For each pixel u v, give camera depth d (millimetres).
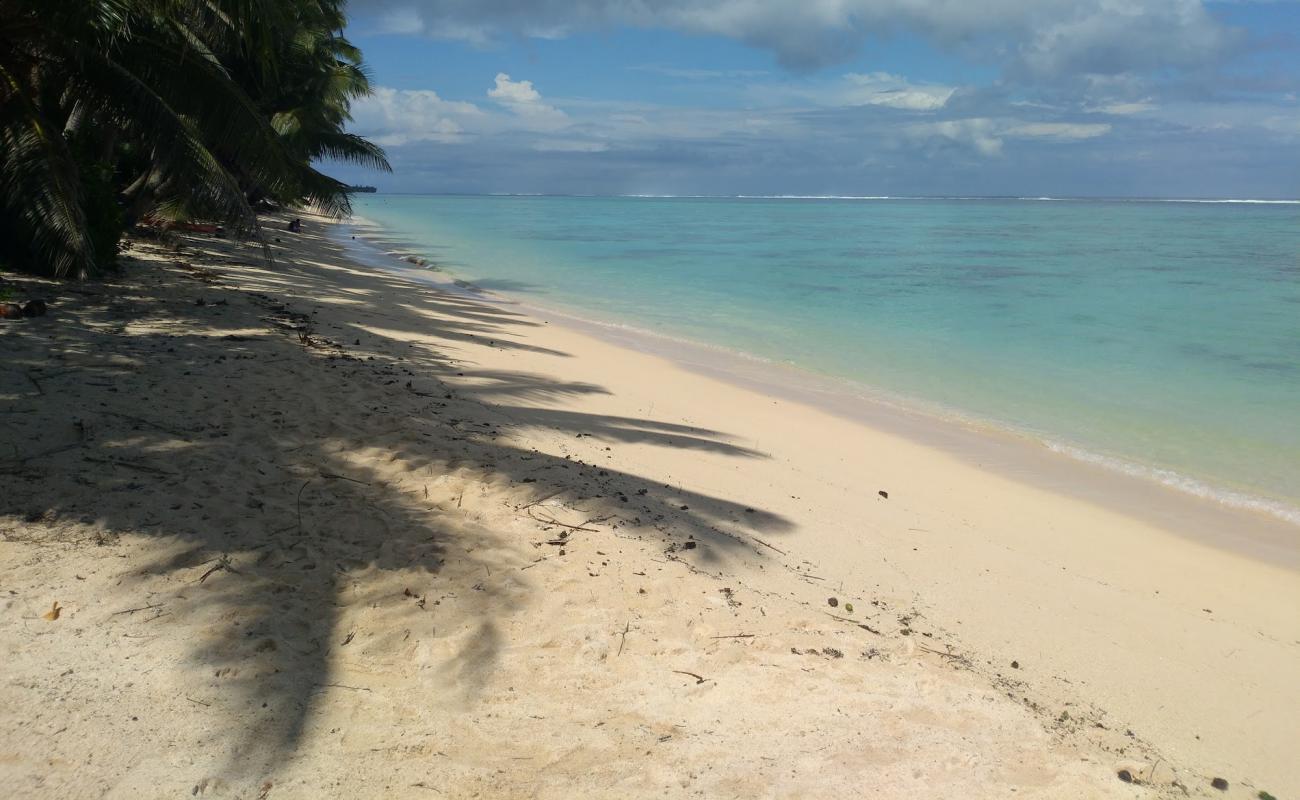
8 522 4891
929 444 10625
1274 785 4184
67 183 12305
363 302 17422
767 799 3469
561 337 16578
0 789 2990
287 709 3680
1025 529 7820
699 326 19766
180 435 6738
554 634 4629
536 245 48438
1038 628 5742
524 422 9141
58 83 12312
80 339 9445
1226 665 5449
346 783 3283
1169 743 4473
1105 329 20188
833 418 11594
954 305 24016
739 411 11523
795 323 20469
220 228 25562
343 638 4316
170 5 12477
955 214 131500
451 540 5613
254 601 4480
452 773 3416
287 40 23359
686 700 4164
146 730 3412
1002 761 3912
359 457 6930
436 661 4234
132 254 17312
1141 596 6484
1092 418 12219
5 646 3797
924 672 4734
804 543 6766
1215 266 37188
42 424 6465
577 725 3863
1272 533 8039
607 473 7695
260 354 10078
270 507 5684
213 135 13023
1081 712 4660
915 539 7219
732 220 98188
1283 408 12883
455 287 25188
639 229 71938
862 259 40438
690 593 5371
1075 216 121875
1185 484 9414
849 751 3863
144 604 4301
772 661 4625
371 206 143000
